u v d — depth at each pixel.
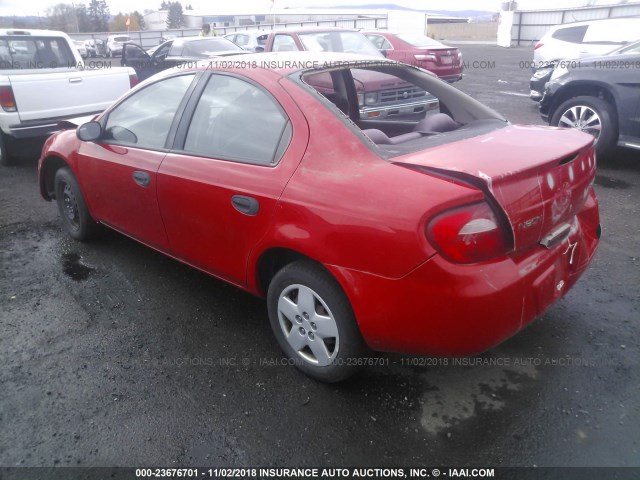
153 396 2.72
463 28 49.16
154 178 3.32
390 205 2.22
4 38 7.35
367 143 2.50
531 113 9.61
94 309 3.55
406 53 11.41
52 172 4.79
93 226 4.48
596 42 10.91
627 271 3.82
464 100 3.56
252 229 2.75
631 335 3.07
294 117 2.70
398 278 2.21
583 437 2.38
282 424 2.51
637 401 2.57
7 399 2.72
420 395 2.67
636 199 5.31
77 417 2.59
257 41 14.36
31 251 4.50
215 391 2.75
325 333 2.62
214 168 2.96
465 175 2.17
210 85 3.20
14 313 3.53
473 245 2.12
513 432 2.42
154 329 3.31
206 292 3.75
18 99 6.66
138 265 4.18
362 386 2.75
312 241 2.45
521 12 27.03
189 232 3.22
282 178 2.62
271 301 2.85
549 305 2.48
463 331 2.19
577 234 2.72
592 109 6.40
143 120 3.60
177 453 2.37
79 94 7.18
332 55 3.48
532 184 2.29
